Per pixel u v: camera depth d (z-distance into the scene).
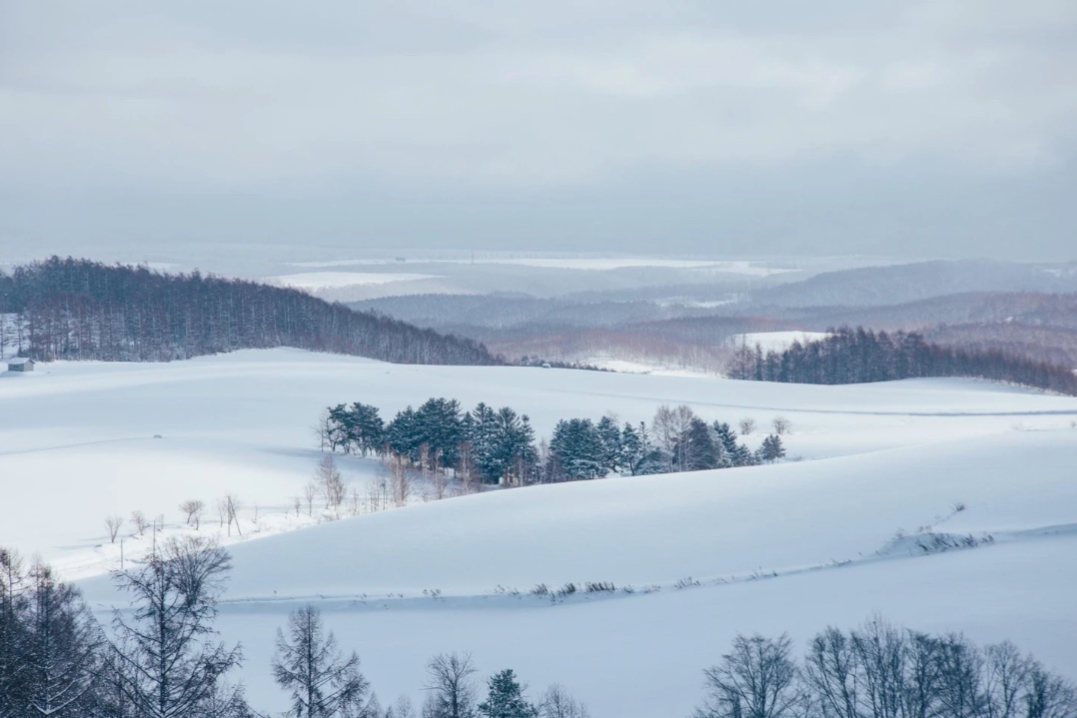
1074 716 37.97
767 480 90.12
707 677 48.00
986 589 55.59
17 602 50.78
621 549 76.75
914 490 79.94
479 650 57.81
